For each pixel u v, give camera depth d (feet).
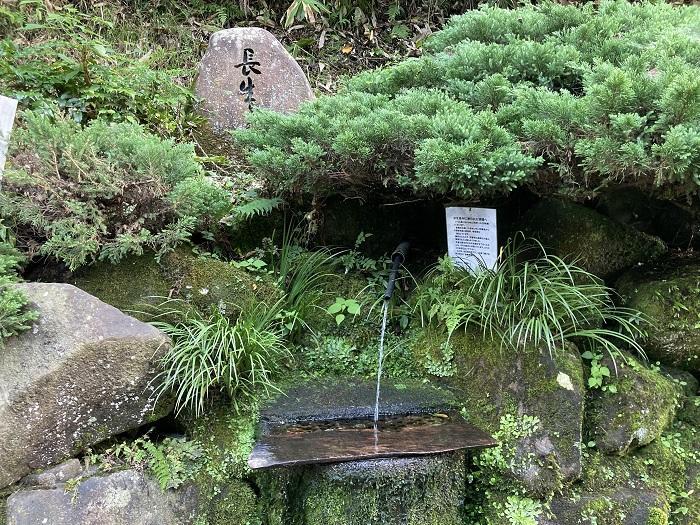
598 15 10.60
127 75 12.07
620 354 8.03
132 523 6.63
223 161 11.60
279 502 7.22
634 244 9.28
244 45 12.48
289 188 8.93
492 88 8.73
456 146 7.13
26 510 6.29
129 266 8.59
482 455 7.63
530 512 7.37
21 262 8.32
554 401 7.61
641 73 7.75
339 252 9.92
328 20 17.89
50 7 13.75
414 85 10.37
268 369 8.10
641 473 7.75
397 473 6.46
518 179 7.14
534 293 8.27
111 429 7.14
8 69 10.77
